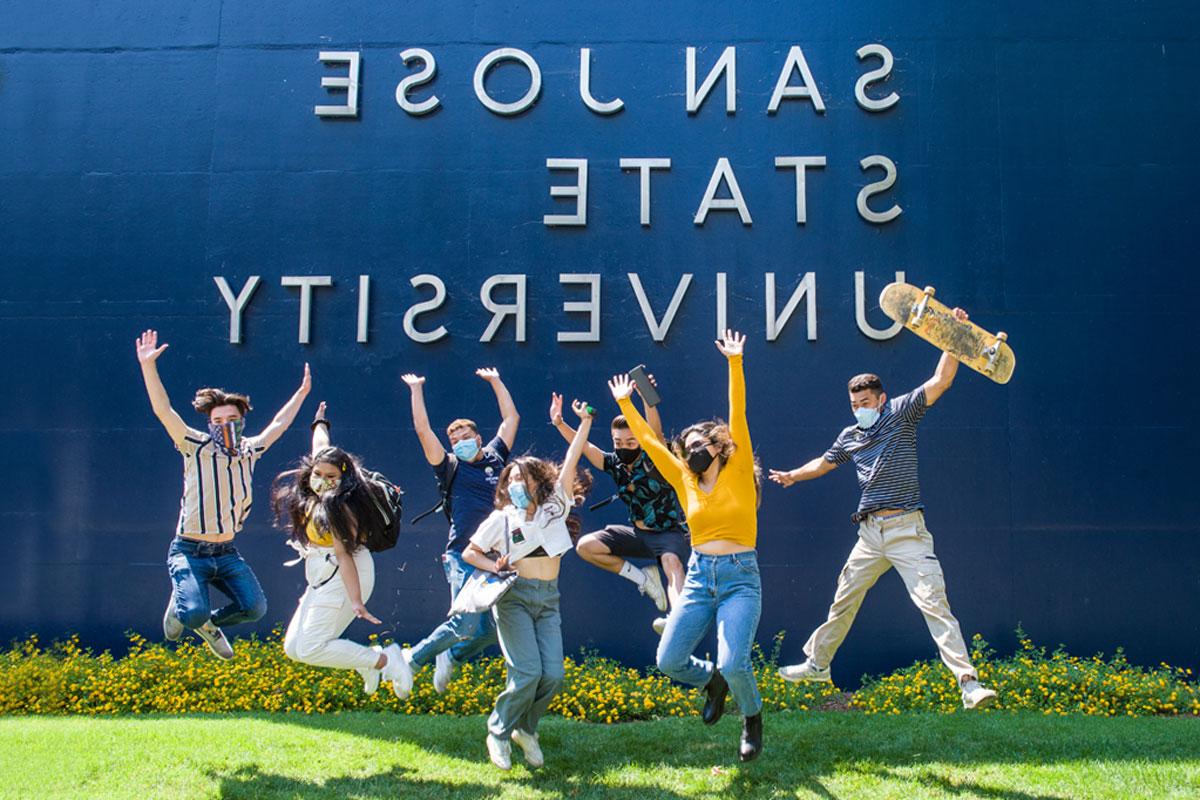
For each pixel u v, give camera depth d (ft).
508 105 28.43
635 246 27.84
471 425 21.15
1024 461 26.68
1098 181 27.61
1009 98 27.99
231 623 19.81
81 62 28.86
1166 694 23.80
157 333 27.91
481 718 21.66
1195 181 27.53
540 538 17.22
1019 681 24.07
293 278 27.96
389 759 18.15
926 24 28.37
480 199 28.19
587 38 28.66
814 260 27.61
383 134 28.53
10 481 27.45
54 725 21.21
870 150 27.94
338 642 18.15
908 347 27.09
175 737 19.65
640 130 28.30
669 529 22.81
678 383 27.25
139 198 28.43
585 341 27.40
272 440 20.38
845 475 26.89
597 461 23.08
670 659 16.89
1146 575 26.23
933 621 18.21
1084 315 27.14
